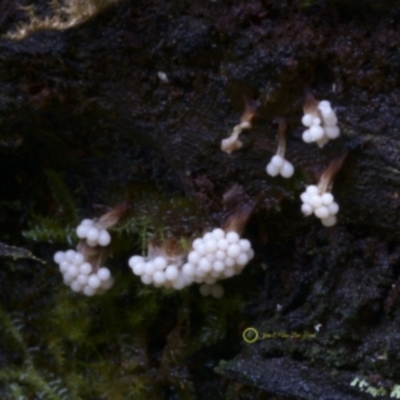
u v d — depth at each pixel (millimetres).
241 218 101
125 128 103
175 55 99
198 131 101
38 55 100
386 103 97
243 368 103
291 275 104
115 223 105
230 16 98
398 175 97
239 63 98
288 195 100
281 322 103
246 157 100
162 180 104
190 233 103
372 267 101
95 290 104
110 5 98
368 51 97
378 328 101
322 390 101
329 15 97
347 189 99
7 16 101
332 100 98
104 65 100
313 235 102
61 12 99
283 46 97
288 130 99
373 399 100
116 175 105
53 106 102
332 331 101
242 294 106
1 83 102
